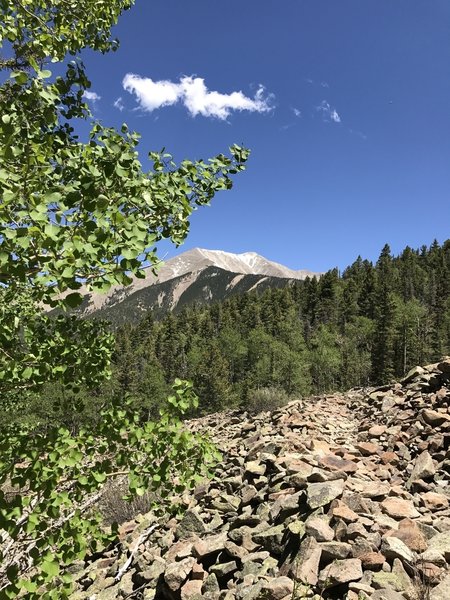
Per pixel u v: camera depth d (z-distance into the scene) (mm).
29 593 3055
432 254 199875
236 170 3883
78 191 2672
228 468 9539
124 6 4777
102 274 2707
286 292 169500
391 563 4250
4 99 3582
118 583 6148
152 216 3340
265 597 3971
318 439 9844
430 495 5926
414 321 100188
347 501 5355
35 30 4164
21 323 4539
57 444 3248
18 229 2422
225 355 116562
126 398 3873
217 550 5500
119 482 9219
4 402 7301
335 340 110250
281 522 5598
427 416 9234
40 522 3096
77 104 4207
